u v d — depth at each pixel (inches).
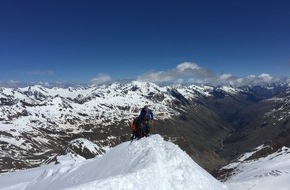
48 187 1384.1
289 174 3472.0
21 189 1635.1
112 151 1225.4
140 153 1032.2
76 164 1513.3
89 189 694.5
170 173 900.0
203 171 1048.2
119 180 754.8
